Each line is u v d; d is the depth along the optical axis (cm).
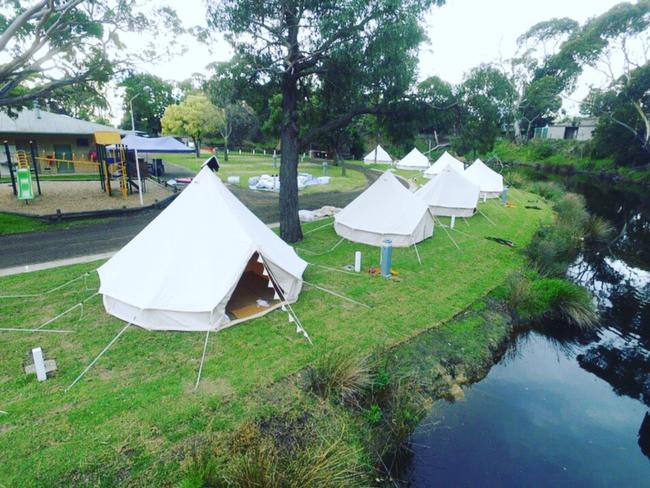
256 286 861
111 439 443
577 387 687
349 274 980
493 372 704
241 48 1045
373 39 891
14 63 1102
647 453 544
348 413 530
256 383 552
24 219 1377
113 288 695
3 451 420
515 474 495
